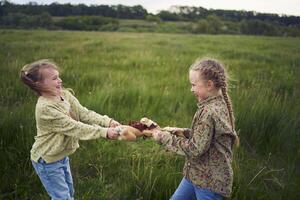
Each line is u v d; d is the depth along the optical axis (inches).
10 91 262.4
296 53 640.4
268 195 148.3
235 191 144.8
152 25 2335.1
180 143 103.0
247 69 414.0
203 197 106.3
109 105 224.4
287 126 201.3
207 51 607.5
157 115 235.9
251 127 202.8
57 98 117.3
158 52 558.3
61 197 118.6
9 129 178.5
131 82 297.0
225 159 102.9
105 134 111.8
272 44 877.8
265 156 187.5
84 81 297.1
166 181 146.6
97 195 149.6
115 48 612.1
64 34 1130.7
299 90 293.7
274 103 225.6
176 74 346.9
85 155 175.0
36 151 117.2
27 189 149.8
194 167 106.7
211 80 101.3
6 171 156.9
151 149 181.6
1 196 145.6
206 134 99.4
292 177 162.9
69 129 112.1
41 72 112.5
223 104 102.3
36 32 1202.0
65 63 387.5
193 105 249.3
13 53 474.9
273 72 381.4
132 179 154.9
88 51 539.8
